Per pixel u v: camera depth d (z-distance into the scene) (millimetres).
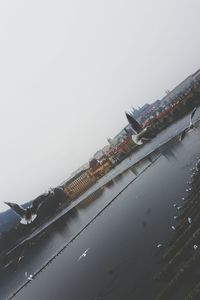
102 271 17562
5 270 42312
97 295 15008
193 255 9547
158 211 21156
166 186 26312
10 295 26219
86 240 28250
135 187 36594
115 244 20906
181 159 33312
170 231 16156
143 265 14508
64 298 17609
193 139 40500
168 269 11008
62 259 27422
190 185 20375
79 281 18703
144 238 17969
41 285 23484
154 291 11383
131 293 12789
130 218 24578
